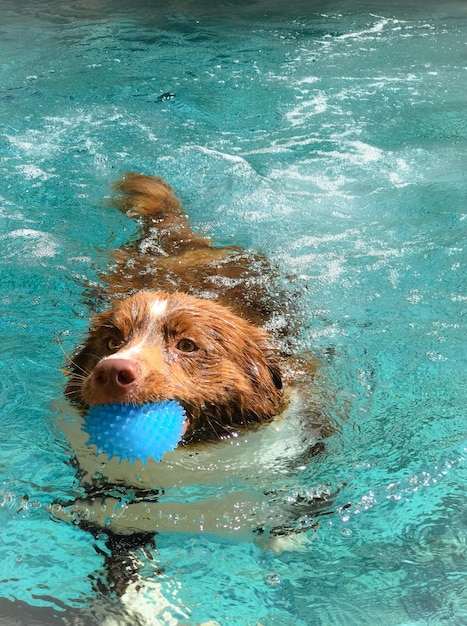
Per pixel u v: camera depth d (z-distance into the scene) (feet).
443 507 2.31
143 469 2.43
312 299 3.22
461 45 6.62
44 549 2.19
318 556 2.18
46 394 2.69
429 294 3.26
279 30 7.13
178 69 6.03
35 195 3.99
